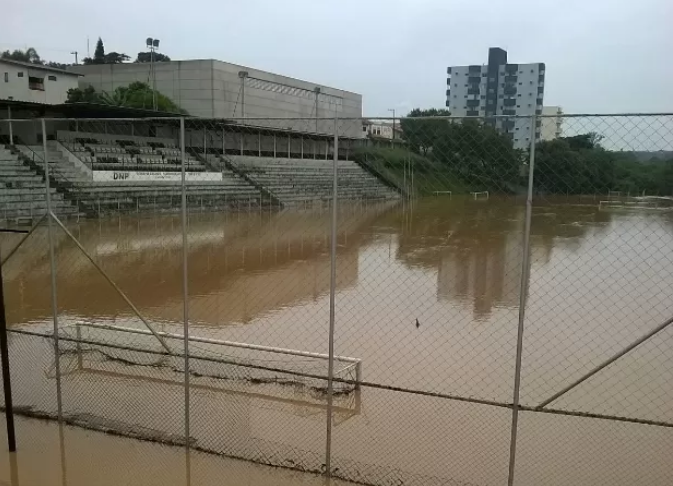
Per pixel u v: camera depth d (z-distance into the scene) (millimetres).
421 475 4629
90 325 7418
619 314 10609
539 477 4586
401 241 20266
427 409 6031
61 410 5559
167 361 7344
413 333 9305
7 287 12773
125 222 24281
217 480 4559
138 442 5207
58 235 20328
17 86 48156
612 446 5141
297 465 4801
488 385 6926
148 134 25703
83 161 25328
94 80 52312
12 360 7355
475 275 14508
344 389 6438
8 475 4664
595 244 18328
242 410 5922
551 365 7742
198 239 20797
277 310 10961
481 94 122062
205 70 48094
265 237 21406
